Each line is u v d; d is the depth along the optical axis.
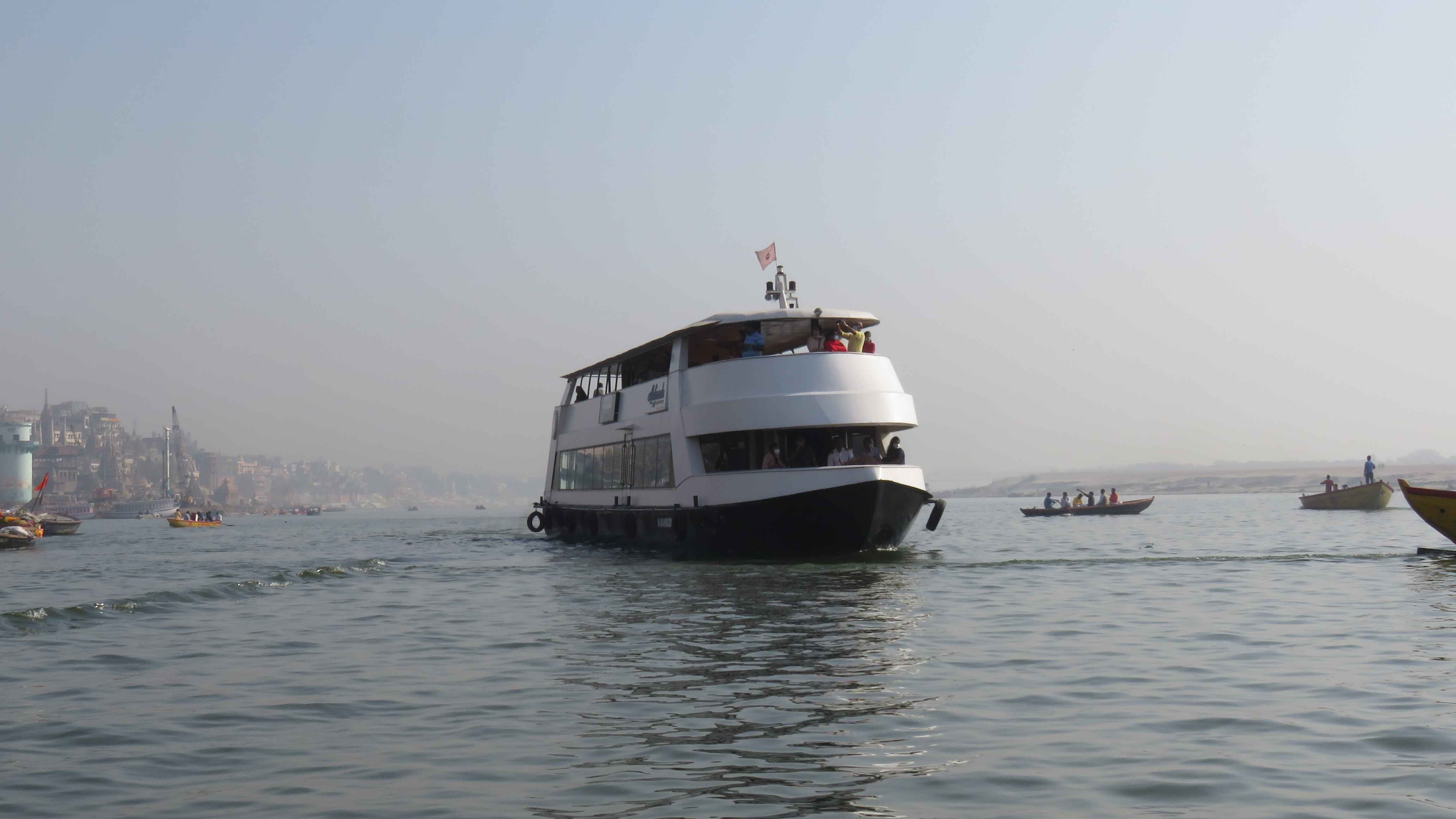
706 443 37.50
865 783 10.00
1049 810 9.21
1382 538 47.00
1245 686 13.98
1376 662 15.39
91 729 12.52
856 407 34.91
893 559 35.19
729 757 10.95
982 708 12.98
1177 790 9.67
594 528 48.00
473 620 21.97
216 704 13.84
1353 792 9.51
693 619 21.36
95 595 30.11
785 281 40.41
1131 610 21.86
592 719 12.77
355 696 14.27
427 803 9.58
